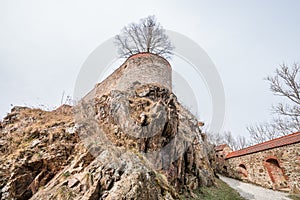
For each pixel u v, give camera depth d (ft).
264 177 38.55
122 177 14.60
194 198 23.58
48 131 21.03
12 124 24.41
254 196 31.50
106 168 15.07
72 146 19.27
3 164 16.26
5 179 15.02
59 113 28.40
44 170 16.71
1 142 20.24
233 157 52.06
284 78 58.03
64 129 21.22
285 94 57.88
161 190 16.83
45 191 14.03
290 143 33.19
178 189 22.29
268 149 38.29
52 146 18.83
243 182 43.86
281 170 36.17
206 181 32.04
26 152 17.69
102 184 13.85
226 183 41.86
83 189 13.33
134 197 12.91
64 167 17.11
